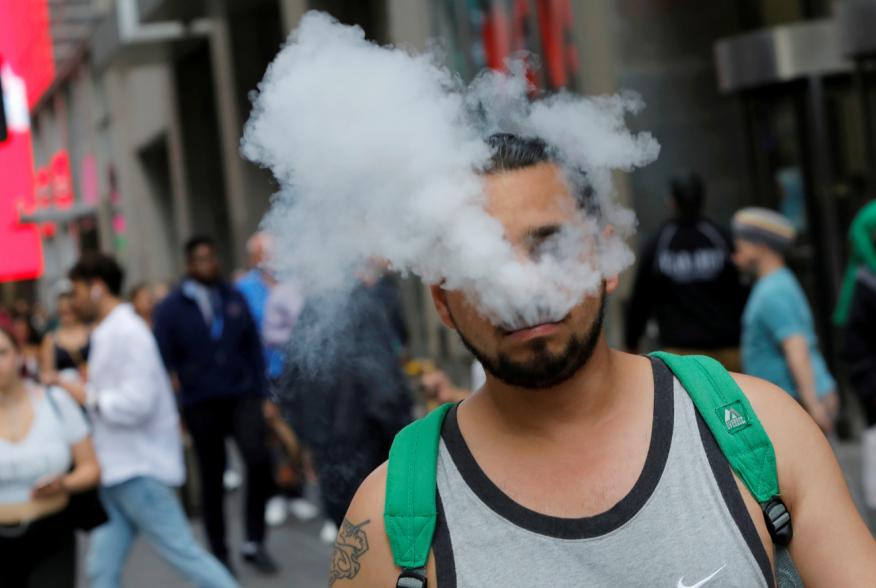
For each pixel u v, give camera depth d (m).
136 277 31.55
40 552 5.46
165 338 8.03
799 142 9.86
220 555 7.98
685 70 10.74
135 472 6.33
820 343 9.83
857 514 1.75
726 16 10.79
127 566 8.80
